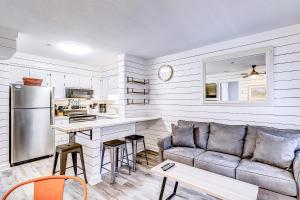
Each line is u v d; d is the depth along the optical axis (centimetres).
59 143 413
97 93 559
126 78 401
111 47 351
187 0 189
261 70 278
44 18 225
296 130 236
